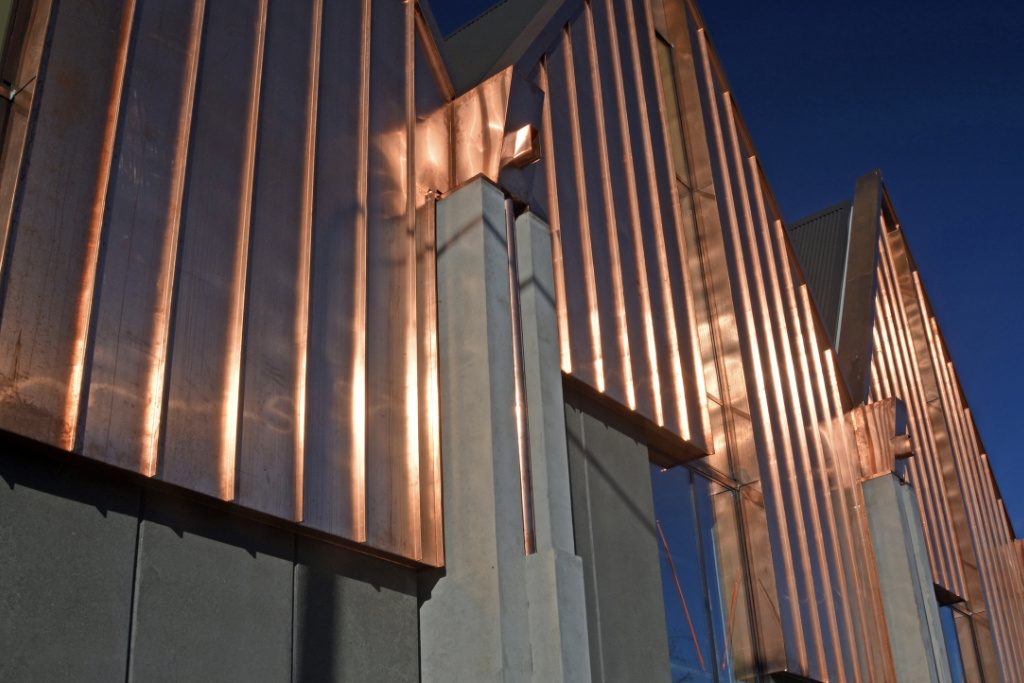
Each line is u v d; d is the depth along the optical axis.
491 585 9.16
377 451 9.48
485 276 10.51
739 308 17.58
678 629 12.87
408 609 9.41
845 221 28.80
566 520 10.18
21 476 6.94
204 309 8.41
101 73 8.23
